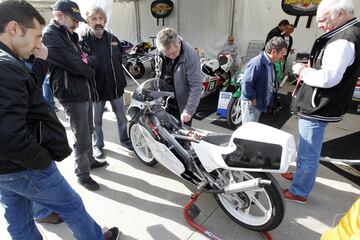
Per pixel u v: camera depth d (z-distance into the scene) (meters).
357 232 0.98
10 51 1.27
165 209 2.50
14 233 1.67
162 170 3.10
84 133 2.61
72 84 2.41
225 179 2.16
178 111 2.88
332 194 2.70
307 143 2.31
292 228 2.27
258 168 1.85
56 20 2.25
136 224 2.33
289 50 6.83
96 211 2.48
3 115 1.14
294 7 7.09
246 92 2.92
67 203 1.57
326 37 2.01
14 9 1.24
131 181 2.91
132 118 3.07
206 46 8.78
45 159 1.35
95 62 2.70
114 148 3.60
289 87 6.48
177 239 2.17
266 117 4.77
